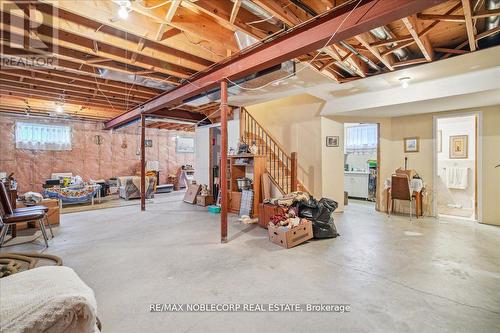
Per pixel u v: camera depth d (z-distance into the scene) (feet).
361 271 8.68
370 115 18.71
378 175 19.43
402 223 15.51
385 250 10.74
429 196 17.37
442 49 10.39
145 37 9.10
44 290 3.03
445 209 19.90
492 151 15.02
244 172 19.93
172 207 21.36
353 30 7.42
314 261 9.55
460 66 11.48
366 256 10.06
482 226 14.74
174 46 9.88
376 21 6.93
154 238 12.51
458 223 15.47
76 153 27.68
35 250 10.84
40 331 2.65
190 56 11.80
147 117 21.70
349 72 12.60
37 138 25.14
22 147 24.31
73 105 20.26
